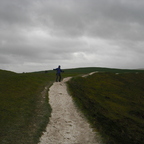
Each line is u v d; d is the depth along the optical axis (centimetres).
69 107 2039
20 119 1540
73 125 1556
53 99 2311
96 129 1498
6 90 2428
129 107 3030
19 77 3472
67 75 5647
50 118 1675
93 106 2234
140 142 1449
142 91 4978
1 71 4469
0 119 1467
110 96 3369
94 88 3644
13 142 1149
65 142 1245
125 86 4981
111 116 2036
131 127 1839
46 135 1319
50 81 3734
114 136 1424
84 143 1249
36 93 2525
